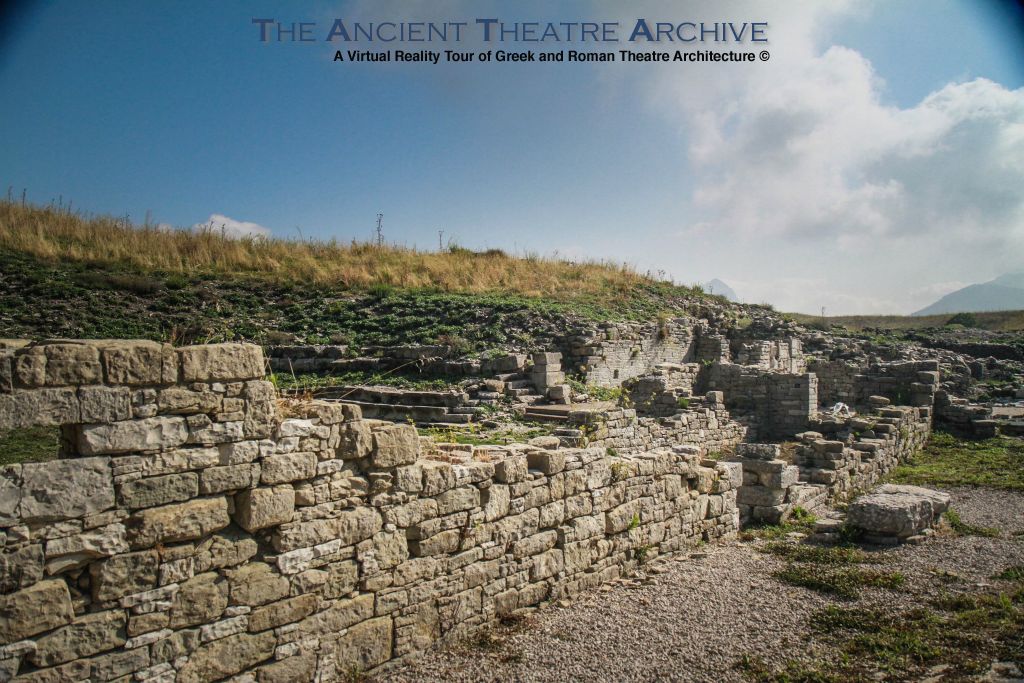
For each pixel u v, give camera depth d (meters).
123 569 5.54
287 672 6.49
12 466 5.07
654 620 8.88
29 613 5.08
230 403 6.18
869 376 27.81
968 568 11.11
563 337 24.39
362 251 36.25
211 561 6.05
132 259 29.88
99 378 5.44
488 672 7.35
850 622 8.77
